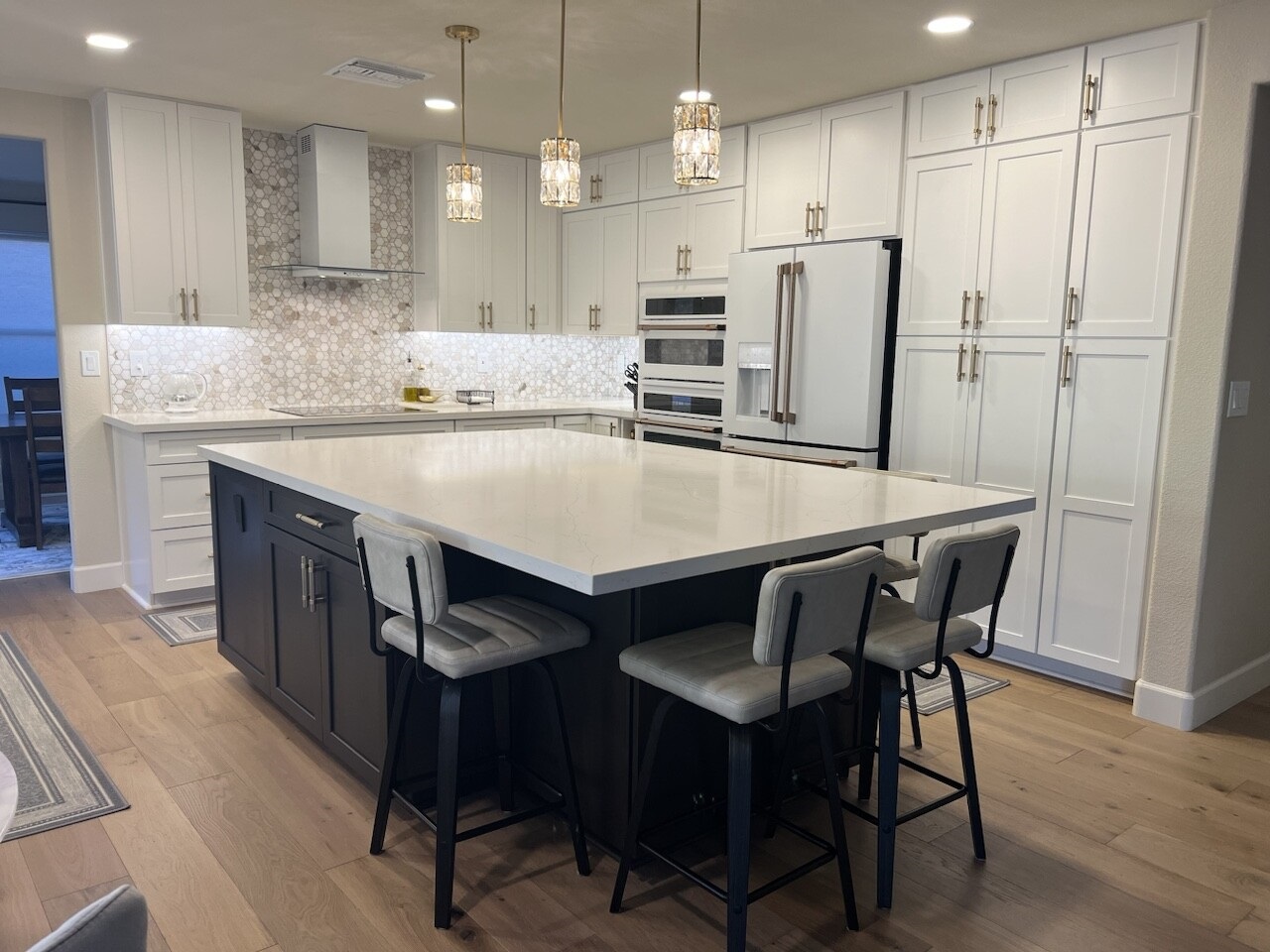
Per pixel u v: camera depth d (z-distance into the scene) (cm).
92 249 456
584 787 243
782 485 267
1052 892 228
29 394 544
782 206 464
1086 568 358
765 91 418
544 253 594
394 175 560
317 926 210
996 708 344
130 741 304
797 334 439
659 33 343
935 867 238
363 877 229
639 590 221
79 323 458
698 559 181
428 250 558
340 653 271
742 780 186
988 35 339
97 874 229
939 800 234
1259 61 297
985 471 387
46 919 211
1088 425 354
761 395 467
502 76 402
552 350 637
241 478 327
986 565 216
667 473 287
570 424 572
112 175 434
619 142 532
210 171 460
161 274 452
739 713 182
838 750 275
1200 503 320
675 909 217
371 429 490
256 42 359
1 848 240
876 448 421
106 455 474
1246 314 318
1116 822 262
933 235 398
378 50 368
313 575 282
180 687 350
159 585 440
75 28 344
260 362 522
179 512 441
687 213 513
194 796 268
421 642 204
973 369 386
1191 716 327
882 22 328
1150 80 330
